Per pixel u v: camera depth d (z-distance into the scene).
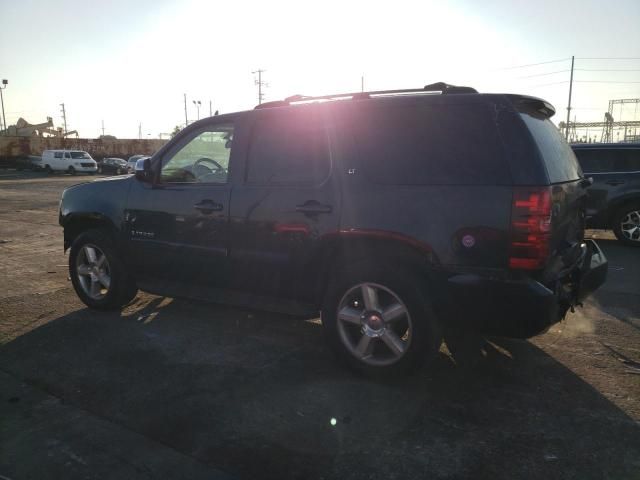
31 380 3.64
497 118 3.16
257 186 4.01
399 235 3.32
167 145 4.66
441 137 3.29
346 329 3.67
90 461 2.69
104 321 4.91
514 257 3.01
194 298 4.43
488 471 2.55
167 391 3.45
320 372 3.73
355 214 3.49
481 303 3.13
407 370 3.42
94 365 3.88
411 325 3.35
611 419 3.03
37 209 15.27
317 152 3.75
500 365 3.81
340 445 2.79
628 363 3.83
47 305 5.42
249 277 4.12
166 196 4.54
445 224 3.19
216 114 4.64
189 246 4.40
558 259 3.25
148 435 2.93
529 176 3.00
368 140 3.54
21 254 8.32
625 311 5.05
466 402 3.25
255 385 3.53
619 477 2.49
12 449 2.81
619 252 8.16
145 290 4.77
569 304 3.38
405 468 2.59
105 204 4.96
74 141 54.47
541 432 2.89
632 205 8.58
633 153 8.66
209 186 4.30
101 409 3.23
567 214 3.38
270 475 2.55
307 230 3.71
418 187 3.30
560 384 3.49
